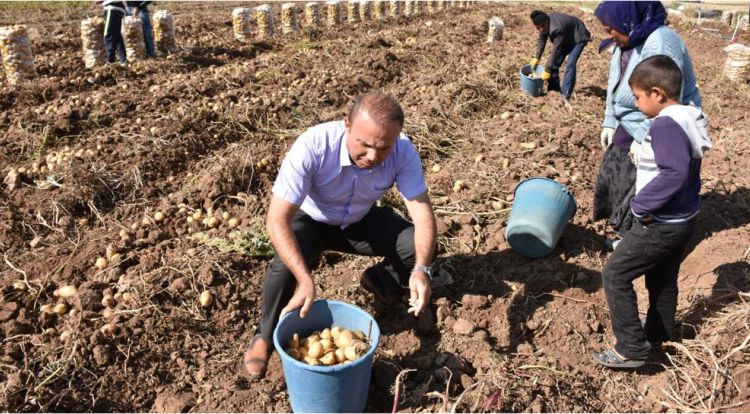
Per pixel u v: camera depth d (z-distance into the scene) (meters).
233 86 7.82
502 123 6.86
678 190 2.84
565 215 4.34
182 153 5.81
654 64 2.99
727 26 17.22
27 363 3.23
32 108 6.73
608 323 3.81
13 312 3.69
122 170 5.40
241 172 5.38
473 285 4.07
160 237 4.59
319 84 7.89
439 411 2.91
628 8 3.77
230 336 3.66
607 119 4.52
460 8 19.58
